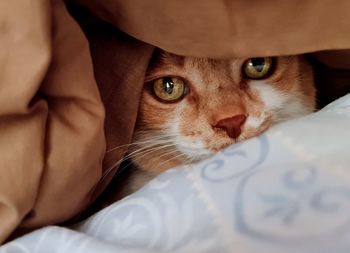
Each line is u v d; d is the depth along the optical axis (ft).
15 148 0.57
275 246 0.44
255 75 0.82
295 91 0.89
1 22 0.53
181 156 0.85
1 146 0.58
